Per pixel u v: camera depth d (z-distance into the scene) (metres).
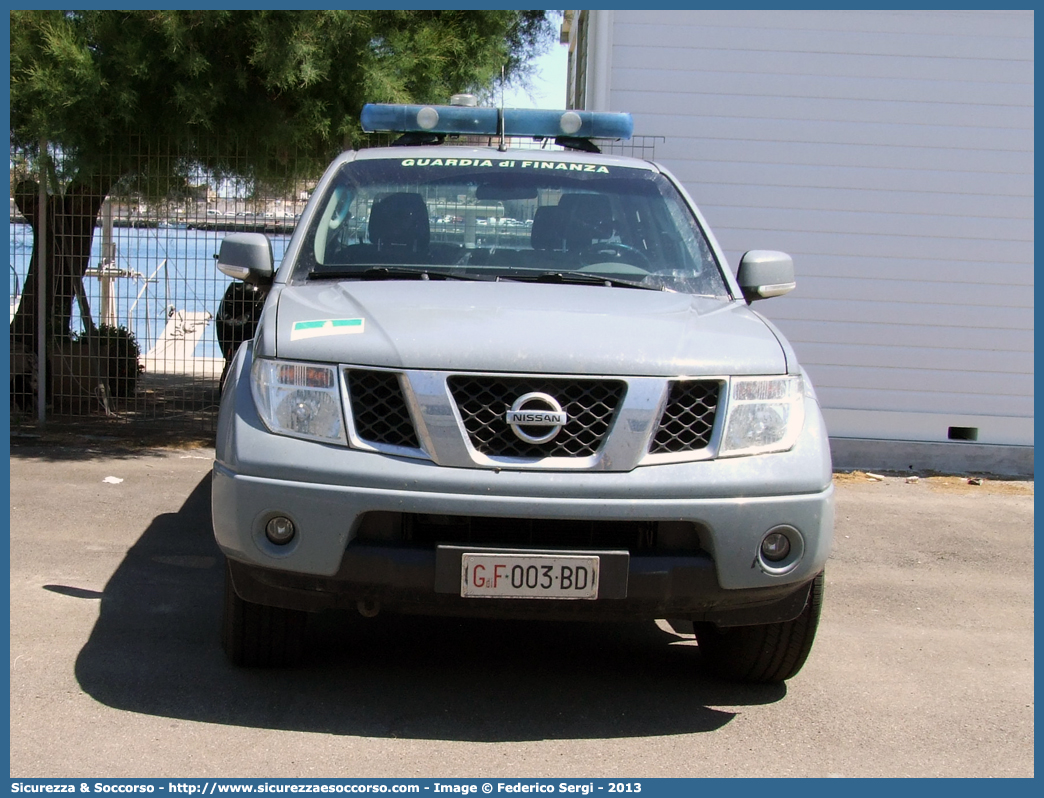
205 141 8.82
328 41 8.23
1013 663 4.61
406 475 3.27
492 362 3.33
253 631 3.81
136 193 9.41
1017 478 9.34
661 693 4.01
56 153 8.35
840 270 9.29
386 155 4.95
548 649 4.45
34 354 9.76
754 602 3.50
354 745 3.40
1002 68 9.14
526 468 3.29
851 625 5.07
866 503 8.06
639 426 3.34
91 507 6.58
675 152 9.15
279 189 9.43
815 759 3.50
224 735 3.43
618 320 3.64
